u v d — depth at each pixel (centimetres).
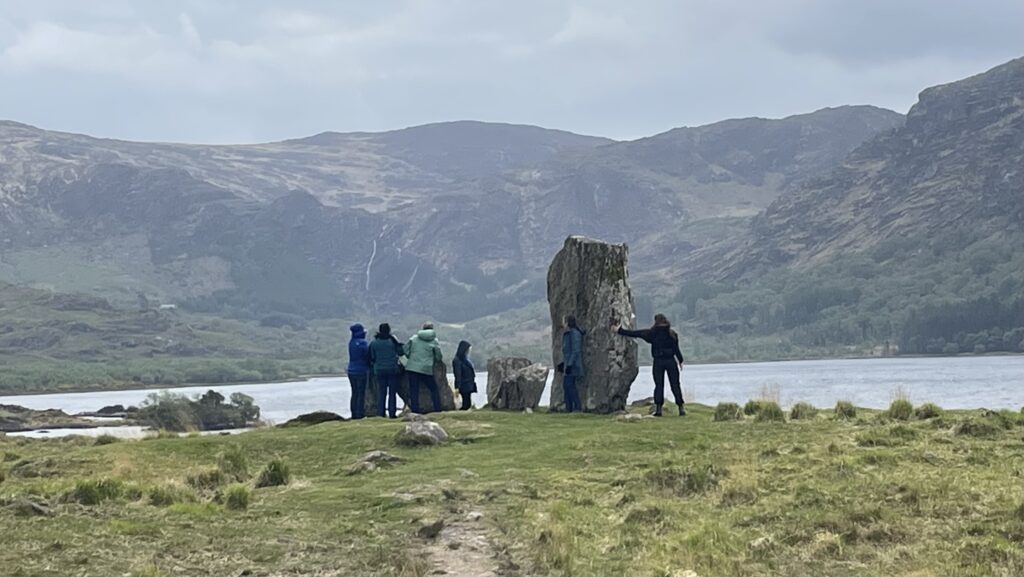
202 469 1944
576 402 2759
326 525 1500
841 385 10394
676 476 1678
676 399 2620
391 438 2244
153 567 1229
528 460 1967
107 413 10062
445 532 1422
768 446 1902
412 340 2936
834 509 1421
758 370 17188
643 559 1270
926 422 2108
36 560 1272
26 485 1814
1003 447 1802
